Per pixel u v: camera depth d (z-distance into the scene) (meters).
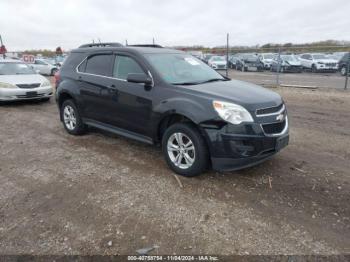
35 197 3.63
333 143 5.45
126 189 3.78
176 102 4.00
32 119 7.70
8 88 9.27
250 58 26.14
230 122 3.60
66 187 3.87
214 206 3.37
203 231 2.94
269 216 3.17
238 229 2.96
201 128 3.73
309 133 6.11
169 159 4.23
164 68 4.57
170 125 4.34
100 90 5.15
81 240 2.84
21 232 2.97
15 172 4.36
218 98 3.76
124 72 4.86
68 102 6.02
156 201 3.49
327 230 2.93
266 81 16.70
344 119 7.36
